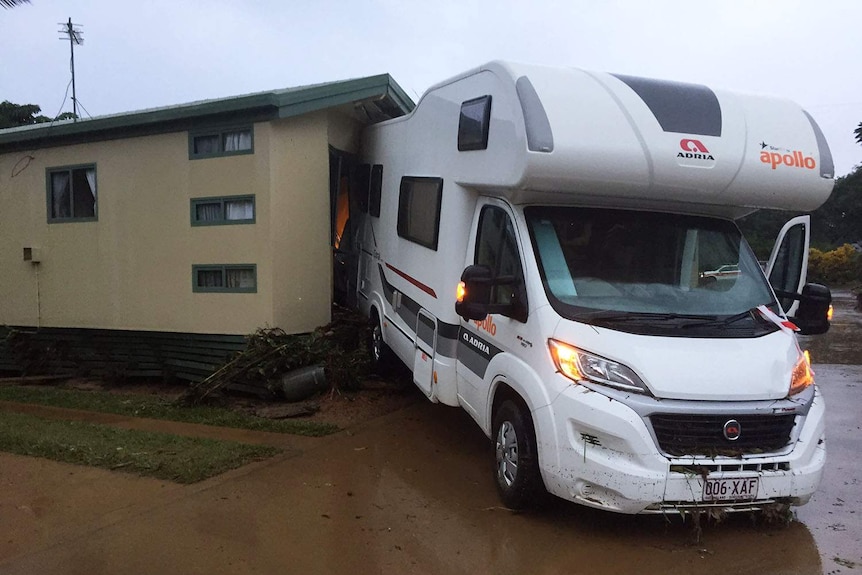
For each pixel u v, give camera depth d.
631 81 5.07
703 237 5.20
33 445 5.86
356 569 3.92
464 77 5.86
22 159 9.34
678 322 4.52
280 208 7.92
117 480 5.11
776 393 4.21
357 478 5.34
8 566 3.82
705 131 4.87
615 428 4.02
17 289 9.55
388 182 8.04
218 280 8.16
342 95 8.34
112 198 8.72
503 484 4.85
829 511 4.91
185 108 7.98
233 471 5.42
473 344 5.53
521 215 5.02
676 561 4.10
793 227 6.07
